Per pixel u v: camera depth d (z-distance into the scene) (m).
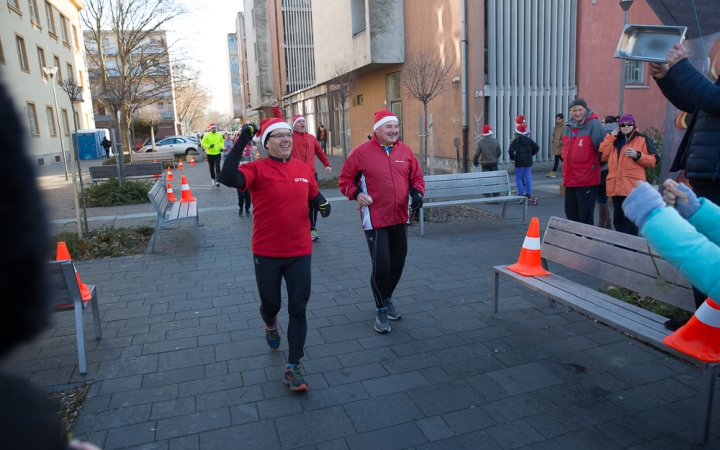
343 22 19.42
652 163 6.21
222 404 3.47
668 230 2.12
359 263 6.84
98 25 21.09
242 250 7.69
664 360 3.92
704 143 3.19
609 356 4.01
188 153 33.94
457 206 10.73
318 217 10.25
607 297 3.96
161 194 8.45
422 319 4.83
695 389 3.51
